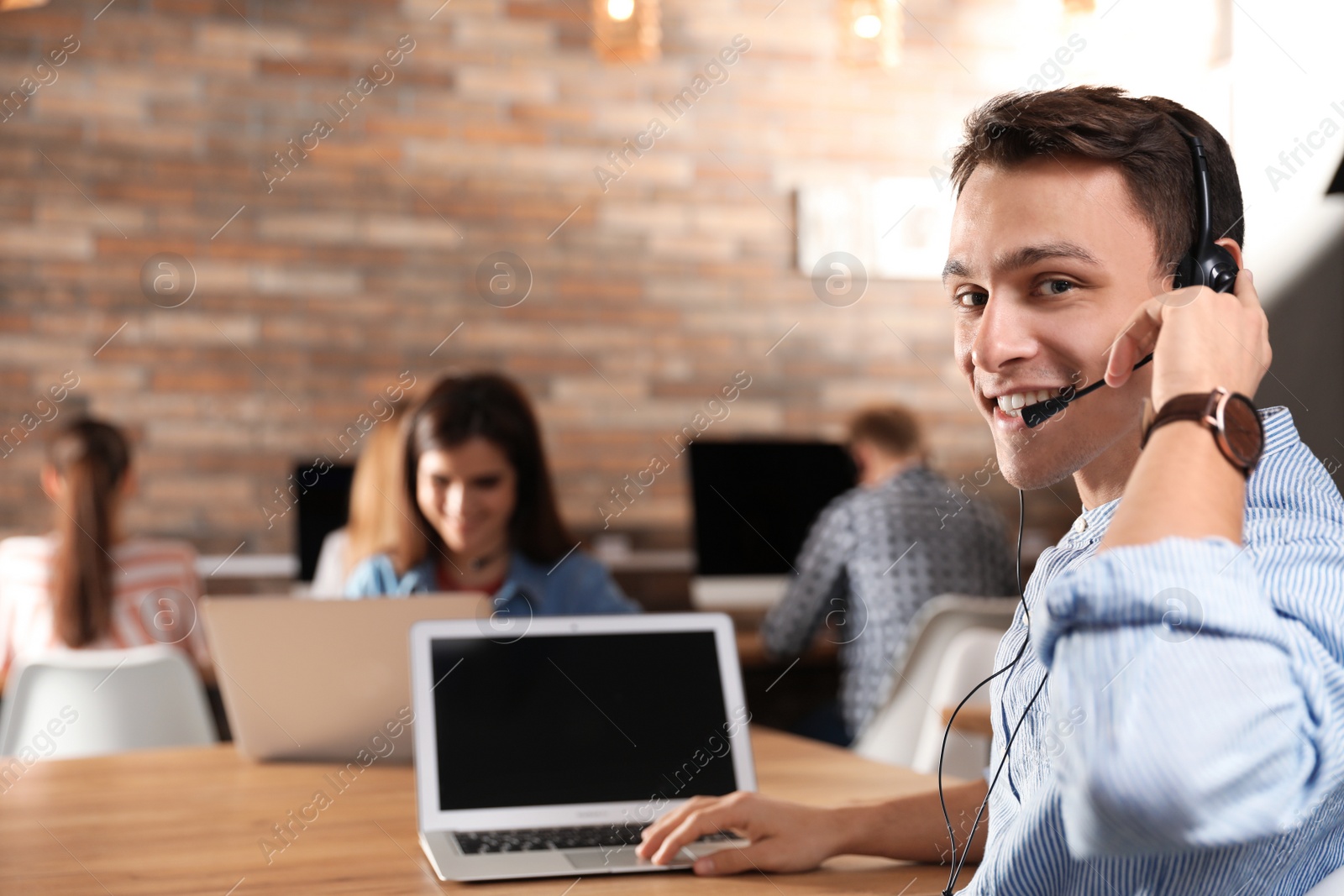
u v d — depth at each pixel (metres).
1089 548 0.82
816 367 4.58
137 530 3.99
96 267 4.02
